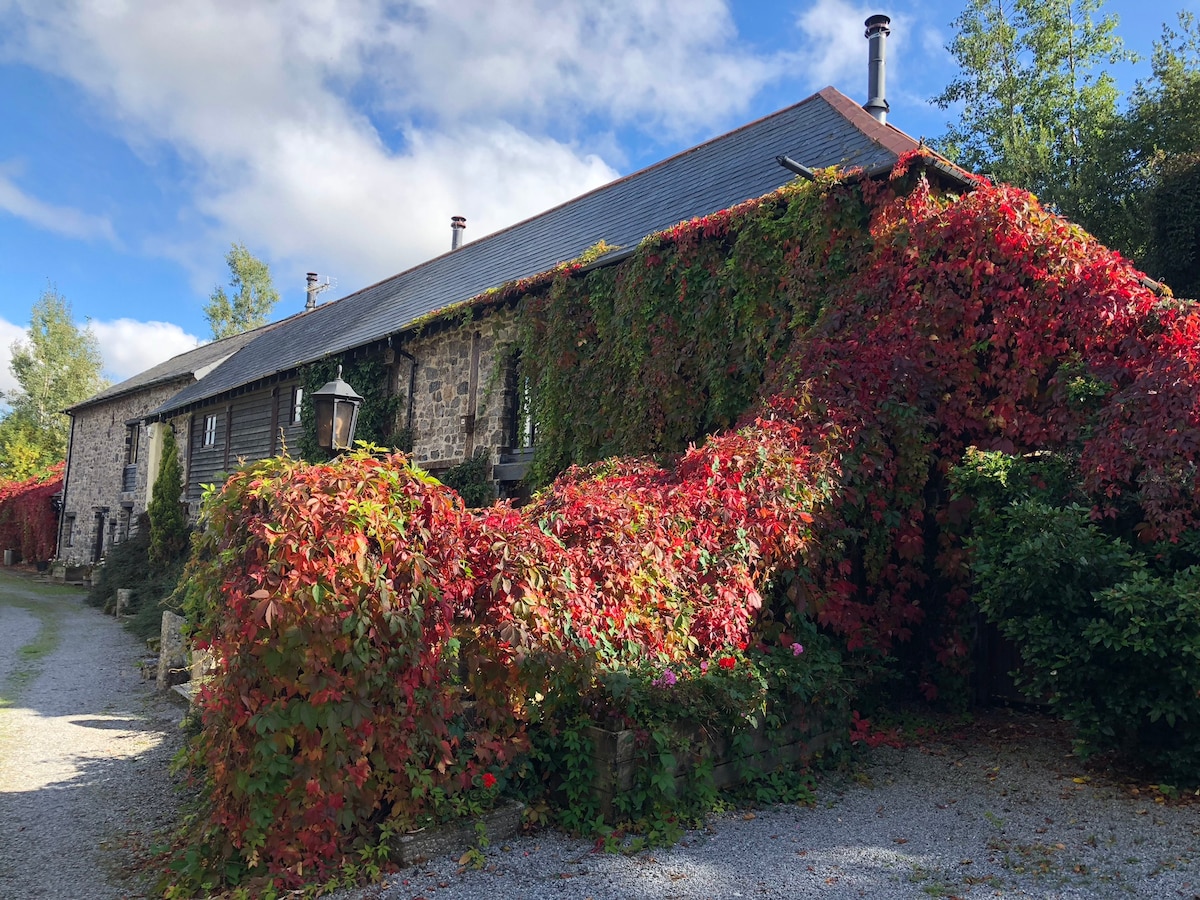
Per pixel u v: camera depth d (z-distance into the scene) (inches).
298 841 128.7
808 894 122.9
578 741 154.5
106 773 211.9
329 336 671.8
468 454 446.0
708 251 307.3
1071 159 810.8
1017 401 226.1
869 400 233.1
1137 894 119.6
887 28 414.3
